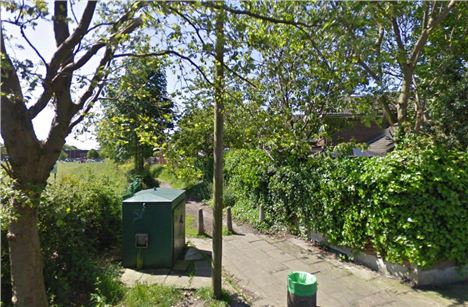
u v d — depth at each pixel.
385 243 5.16
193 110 5.05
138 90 3.99
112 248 6.60
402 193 4.94
